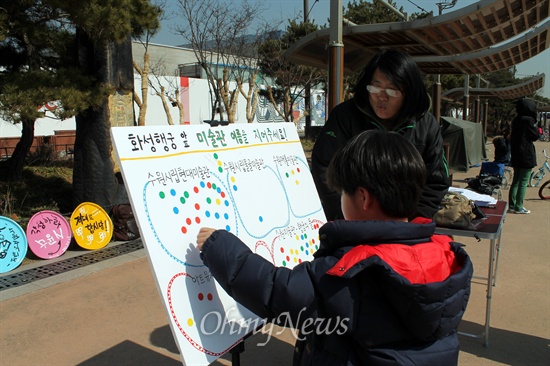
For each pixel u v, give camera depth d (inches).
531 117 269.9
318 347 50.1
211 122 71.7
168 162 61.0
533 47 349.1
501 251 201.5
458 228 107.8
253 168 76.1
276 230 75.3
